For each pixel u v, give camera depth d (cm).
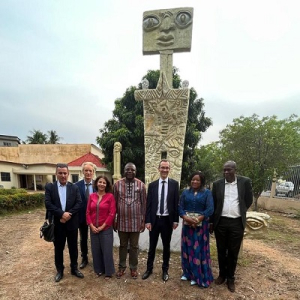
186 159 1236
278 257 416
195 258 293
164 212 307
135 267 314
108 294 274
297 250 470
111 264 312
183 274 309
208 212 286
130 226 304
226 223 289
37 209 989
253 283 307
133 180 317
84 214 347
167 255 309
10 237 527
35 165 1925
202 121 1341
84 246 349
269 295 278
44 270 340
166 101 453
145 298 266
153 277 317
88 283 299
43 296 270
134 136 1191
